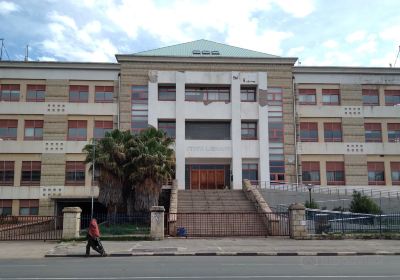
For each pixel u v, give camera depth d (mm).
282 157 41406
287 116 42031
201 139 41812
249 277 10781
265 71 42500
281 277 10781
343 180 41938
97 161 27797
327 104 42938
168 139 31250
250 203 31000
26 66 41312
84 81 41750
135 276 11000
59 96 41250
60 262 14578
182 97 41531
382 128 43000
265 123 41500
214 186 41969
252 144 41469
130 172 28219
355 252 17469
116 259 15555
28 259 15891
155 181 28172
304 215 22609
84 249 18578
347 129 42562
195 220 26594
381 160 42438
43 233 28344
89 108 41250
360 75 43562
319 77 43219
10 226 26781
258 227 25453
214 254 17094
